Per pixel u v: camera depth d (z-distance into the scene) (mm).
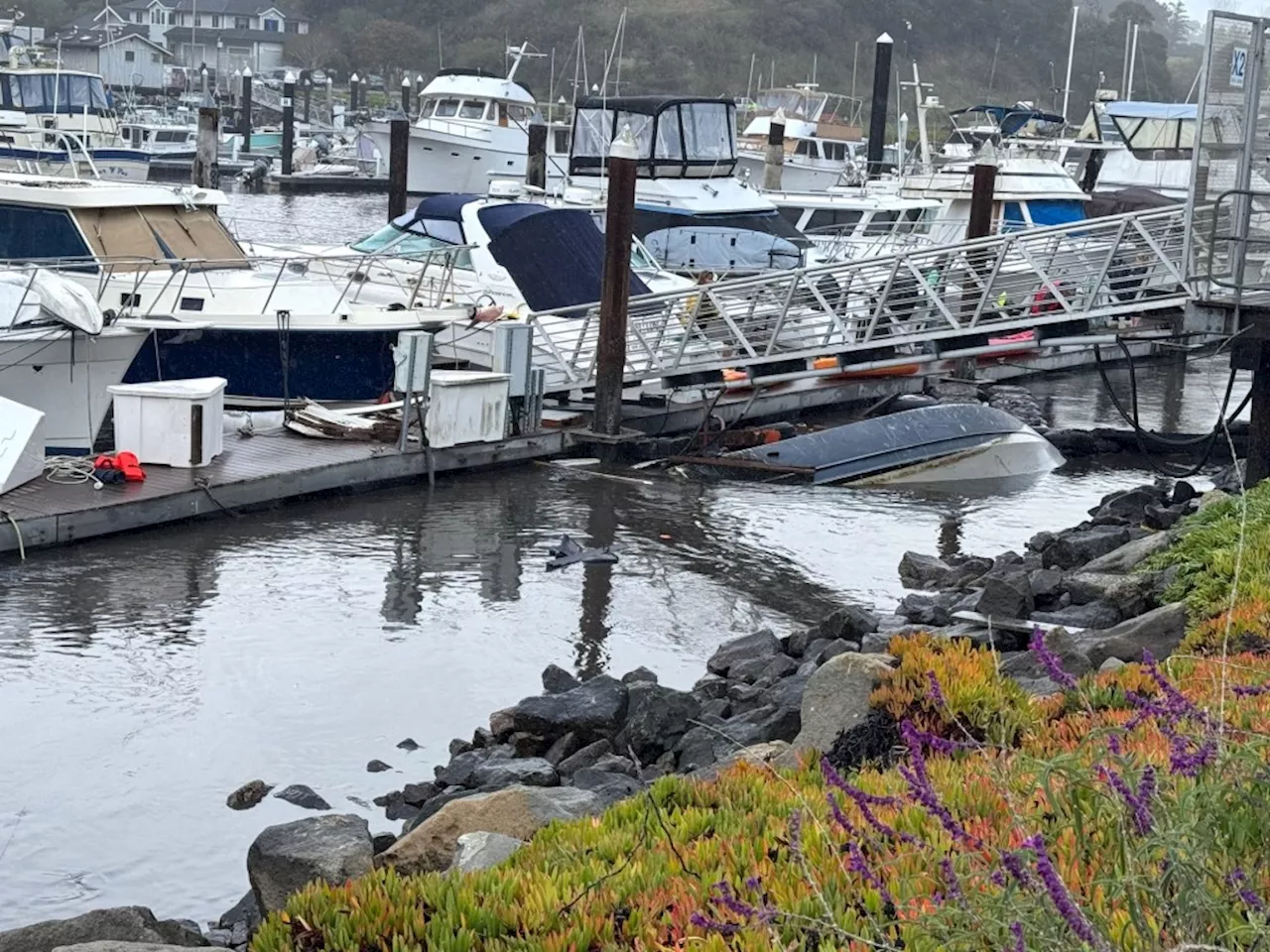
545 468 19594
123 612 13172
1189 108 41625
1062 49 111375
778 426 22391
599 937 4910
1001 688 7777
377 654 12445
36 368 16609
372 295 22219
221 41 124125
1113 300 19094
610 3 104688
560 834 6109
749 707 10711
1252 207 13664
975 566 15461
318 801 9625
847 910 4789
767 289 22547
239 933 7742
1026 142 40500
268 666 12031
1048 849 4859
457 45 110875
